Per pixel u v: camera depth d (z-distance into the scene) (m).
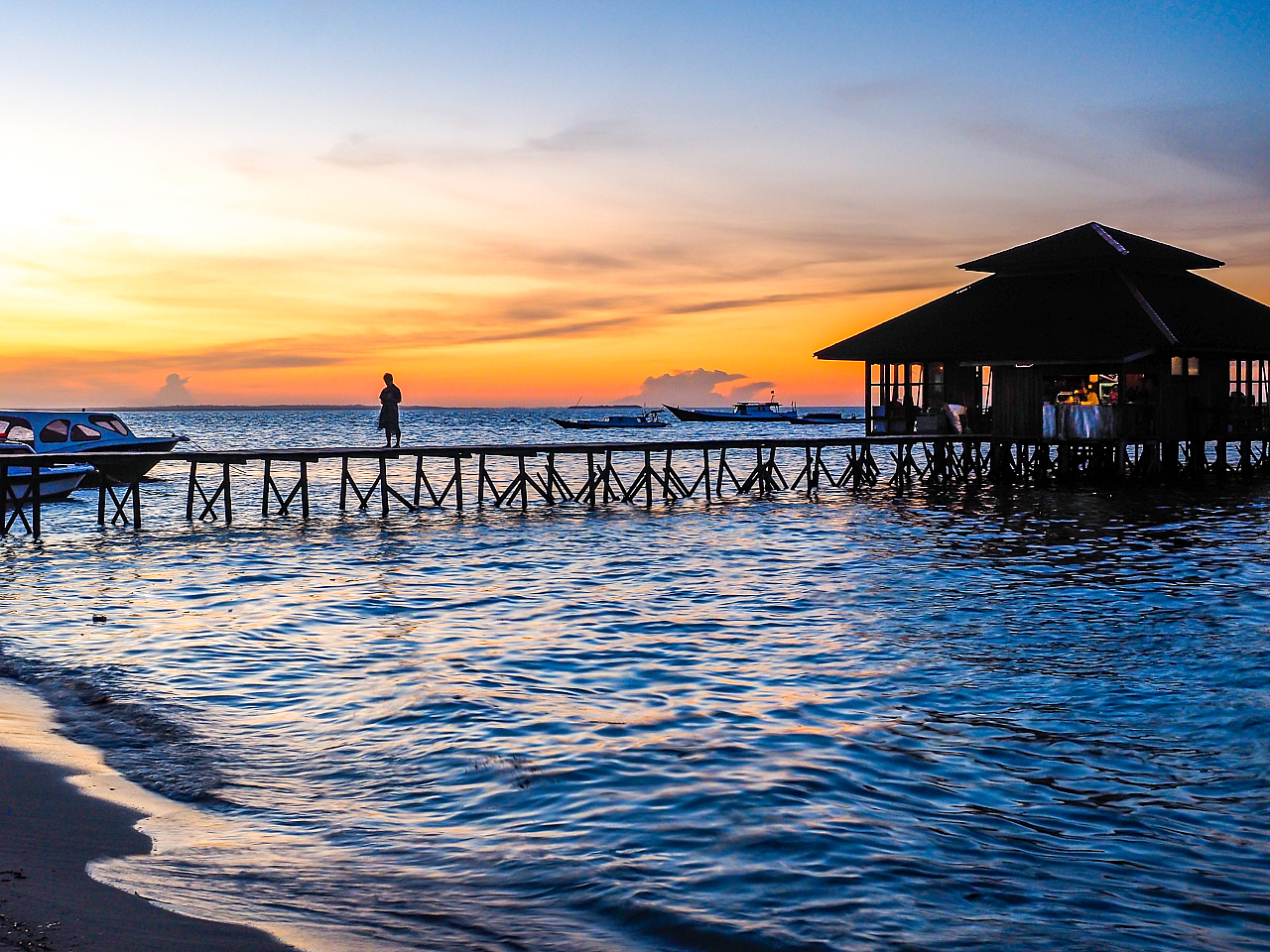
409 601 17.75
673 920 5.86
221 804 7.75
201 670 12.29
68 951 5.26
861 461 42.25
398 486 47.22
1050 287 40.34
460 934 5.68
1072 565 21.08
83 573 21.00
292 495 32.50
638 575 20.83
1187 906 6.16
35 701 10.74
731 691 11.42
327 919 5.81
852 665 12.66
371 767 8.71
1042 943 5.67
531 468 63.06
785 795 7.96
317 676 12.02
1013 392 40.28
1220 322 39.41
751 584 19.48
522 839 7.08
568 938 5.66
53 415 35.34
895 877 6.49
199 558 23.42
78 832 7.03
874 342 40.72
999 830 7.32
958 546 24.45
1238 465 47.78
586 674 12.29
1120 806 7.83
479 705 10.64
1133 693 11.18
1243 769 8.73
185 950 5.36
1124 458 39.00
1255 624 14.98
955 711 10.53
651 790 8.07
